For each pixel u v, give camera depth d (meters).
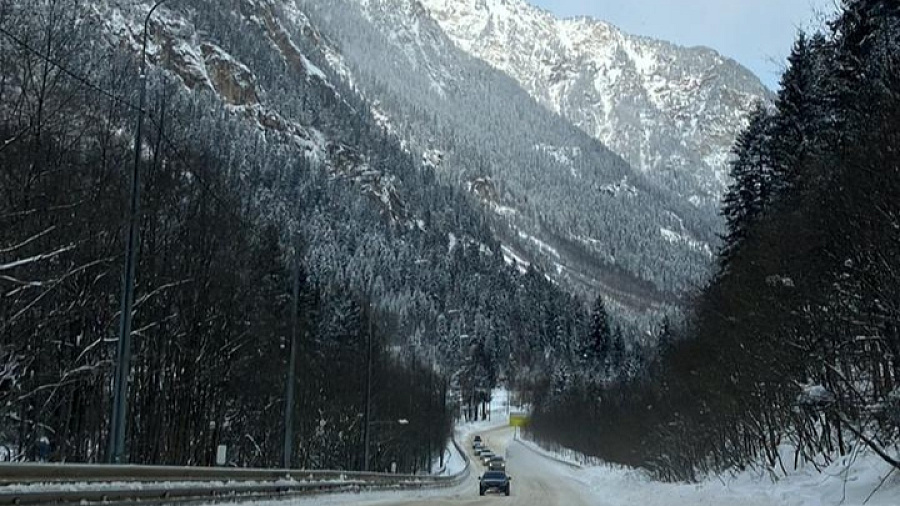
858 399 21.28
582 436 110.75
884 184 17.77
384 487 40.81
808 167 26.00
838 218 20.62
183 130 43.62
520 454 135.62
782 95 40.69
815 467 25.97
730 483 31.92
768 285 27.86
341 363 63.62
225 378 40.62
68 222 26.97
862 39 28.94
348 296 79.81
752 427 36.62
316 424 57.31
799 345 25.50
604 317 155.62
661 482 46.25
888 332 19.59
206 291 36.66
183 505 19.53
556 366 189.38
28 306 23.95
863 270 19.30
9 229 23.89
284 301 51.31
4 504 13.58
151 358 35.09
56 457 30.09
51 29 26.61
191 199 36.75
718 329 37.94
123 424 18.91
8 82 24.91
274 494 25.81
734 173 45.09
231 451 48.31
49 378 28.98
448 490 56.03
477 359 193.00
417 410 85.12
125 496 17.02
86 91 29.69
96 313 31.38
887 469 19.12
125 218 29.73
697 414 44.62
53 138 26.88
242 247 41.84
